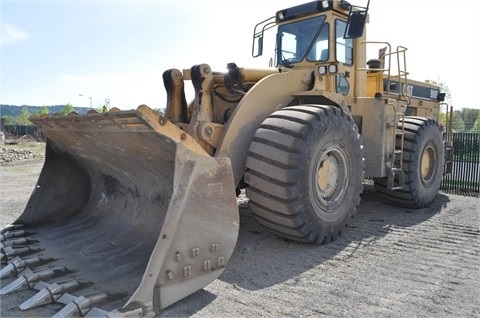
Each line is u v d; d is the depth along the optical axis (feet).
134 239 11.56
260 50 18.93
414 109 25.07
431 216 17.98
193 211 8.64
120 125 9.55
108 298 8.25
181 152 8.55
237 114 12.43
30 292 9.21
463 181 29.25
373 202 21.02
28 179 31.42
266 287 9.75
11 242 11.76
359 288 9.78
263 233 14.28
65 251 11.35
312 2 16.33
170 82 13.28
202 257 8.84
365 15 14.44
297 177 11.56
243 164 12.71
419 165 19.12
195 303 8.80
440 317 8.39
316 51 16.48
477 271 11.03
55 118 11.84
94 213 14.08
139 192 12.48
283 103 13.97
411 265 11.44
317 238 12.62
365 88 18.34
